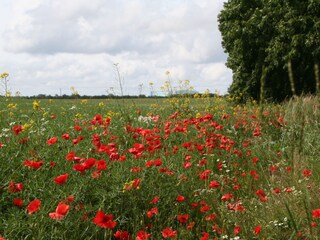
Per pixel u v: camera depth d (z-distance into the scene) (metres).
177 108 12.84
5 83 11.36
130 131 7.87
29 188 5.00
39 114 11.84
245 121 10.69
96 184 4.91
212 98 15.99
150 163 5.39
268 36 22.25
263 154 8.27
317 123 9.53
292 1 21.09
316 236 4.38
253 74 22.81
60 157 6.15
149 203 5.12
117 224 4.75
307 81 21.22
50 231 4.19
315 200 5.26
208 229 5.00
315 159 7.46
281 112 11.12
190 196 5.62
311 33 20.23
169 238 4.70
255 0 23.53
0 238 3.90
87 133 8.49
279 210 5.18
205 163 6.87
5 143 6.43
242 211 5.20
